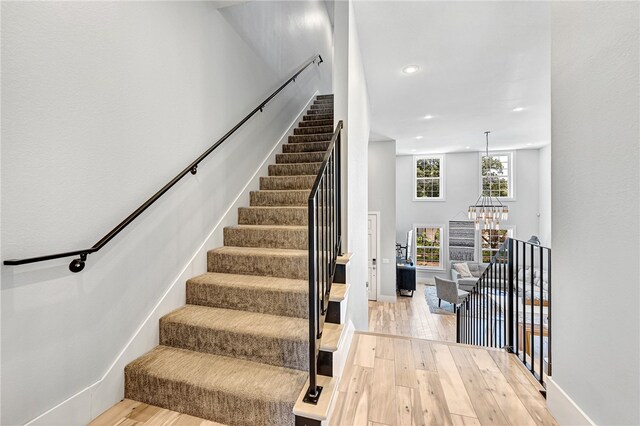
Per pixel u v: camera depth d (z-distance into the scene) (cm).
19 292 118
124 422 143
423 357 203
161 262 191
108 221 154
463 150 830
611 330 107
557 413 140
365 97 345
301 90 472
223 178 260
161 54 190
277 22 379
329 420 137
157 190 187
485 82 359
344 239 221
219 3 243
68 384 135
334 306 186
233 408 141
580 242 125
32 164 121
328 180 188
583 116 124
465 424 139
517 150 815
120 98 161
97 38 148
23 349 119
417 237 912
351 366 191
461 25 249
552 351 147
